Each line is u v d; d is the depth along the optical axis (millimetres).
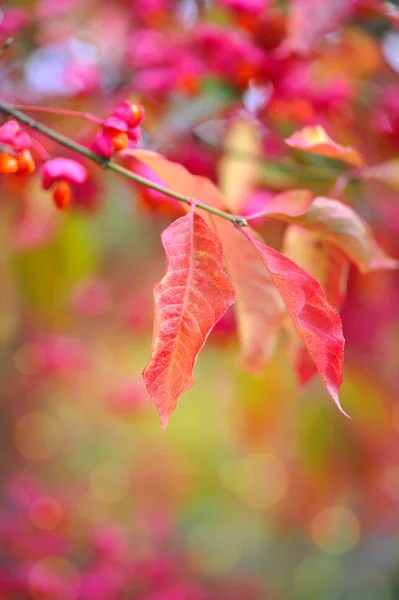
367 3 729
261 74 689
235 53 681
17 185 688
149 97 699
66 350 1309
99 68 763
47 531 1139
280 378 1088
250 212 652
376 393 1053
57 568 1073
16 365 1335
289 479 1694
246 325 554
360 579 1550
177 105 692
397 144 762
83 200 728
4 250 1027
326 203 516
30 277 1062
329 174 696
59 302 1149
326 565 1662
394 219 761
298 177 694
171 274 458
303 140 551
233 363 1103
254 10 686
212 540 1847
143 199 603
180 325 457
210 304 459
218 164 691
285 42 707
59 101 736
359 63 795
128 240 1163
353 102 765
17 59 804
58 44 833
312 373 566
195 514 1978
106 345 1392
